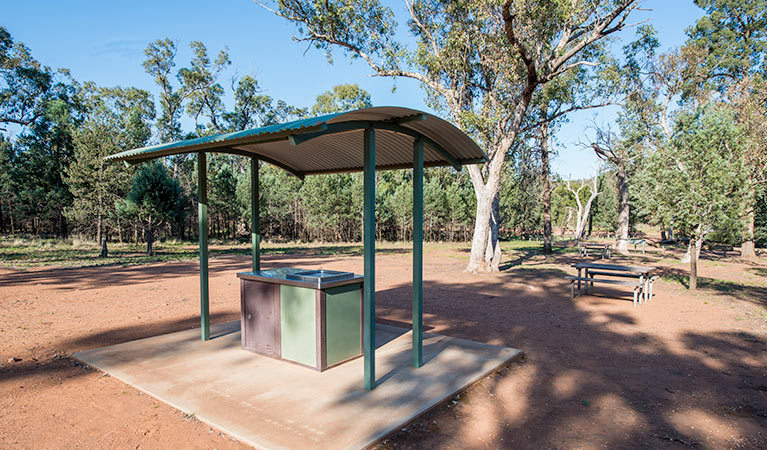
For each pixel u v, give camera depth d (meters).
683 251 24.81
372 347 3.94
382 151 5.77
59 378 4.30
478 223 14.41
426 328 6.74
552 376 4.62
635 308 8.39
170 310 7.93
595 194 31.86
